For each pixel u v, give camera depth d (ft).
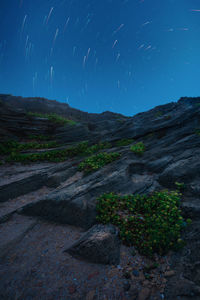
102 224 15.93
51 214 18.54
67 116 84.69
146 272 11.23
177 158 26.73
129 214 17.17
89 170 28.14
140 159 30.71
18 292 9.93
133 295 9.62
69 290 10.09
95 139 49.98
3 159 40.55
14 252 13.50
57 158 41.06
